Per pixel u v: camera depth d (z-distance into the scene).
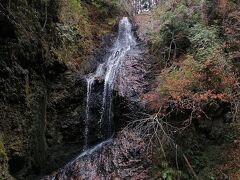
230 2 8.64
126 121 8.98
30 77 8.46
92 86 10.18
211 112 7.94
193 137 7.88
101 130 9.56
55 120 9.32
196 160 7.61
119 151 8.29
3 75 7.30
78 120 9.59
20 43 7.91
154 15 12.02
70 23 11.91
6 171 6.84
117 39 13.75
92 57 11.75
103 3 14.98
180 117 8.07
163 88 8.16
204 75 7.85
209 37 8.43
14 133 7.47
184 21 9.45
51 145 8.92
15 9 7.93
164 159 7.54
